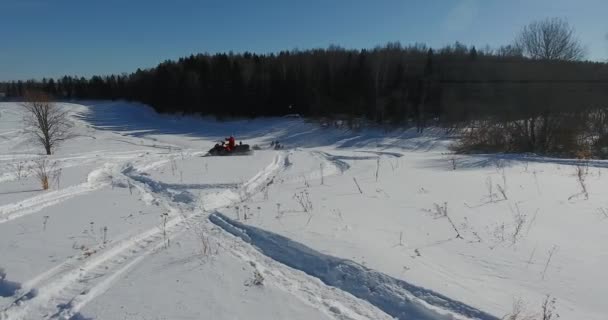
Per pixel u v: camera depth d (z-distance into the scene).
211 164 18.41
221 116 73.06
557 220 7.65
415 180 13.11
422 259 5.86
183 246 6.86
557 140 25.84
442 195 10.42
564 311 4.34
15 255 6.44
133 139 50.88
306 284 5.41
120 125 75.00
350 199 10.27
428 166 17.42
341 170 17.38
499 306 4.45
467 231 7.18
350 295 5.10
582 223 7.41
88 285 5.42
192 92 78.12
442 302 4.62
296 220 8.10
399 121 55.12
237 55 100.38
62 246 6.86
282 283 5.41
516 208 8.66
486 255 5.98
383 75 64.69
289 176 15.22
